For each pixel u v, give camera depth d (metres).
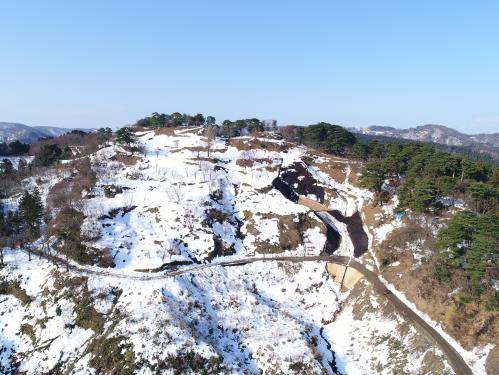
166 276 72.31
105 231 82.19
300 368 57.00
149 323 59.59
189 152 120.38
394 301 68.25
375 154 123.38
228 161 117.81
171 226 86.31
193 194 96.31
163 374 53.53
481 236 62.31
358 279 77.88
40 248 80.12
